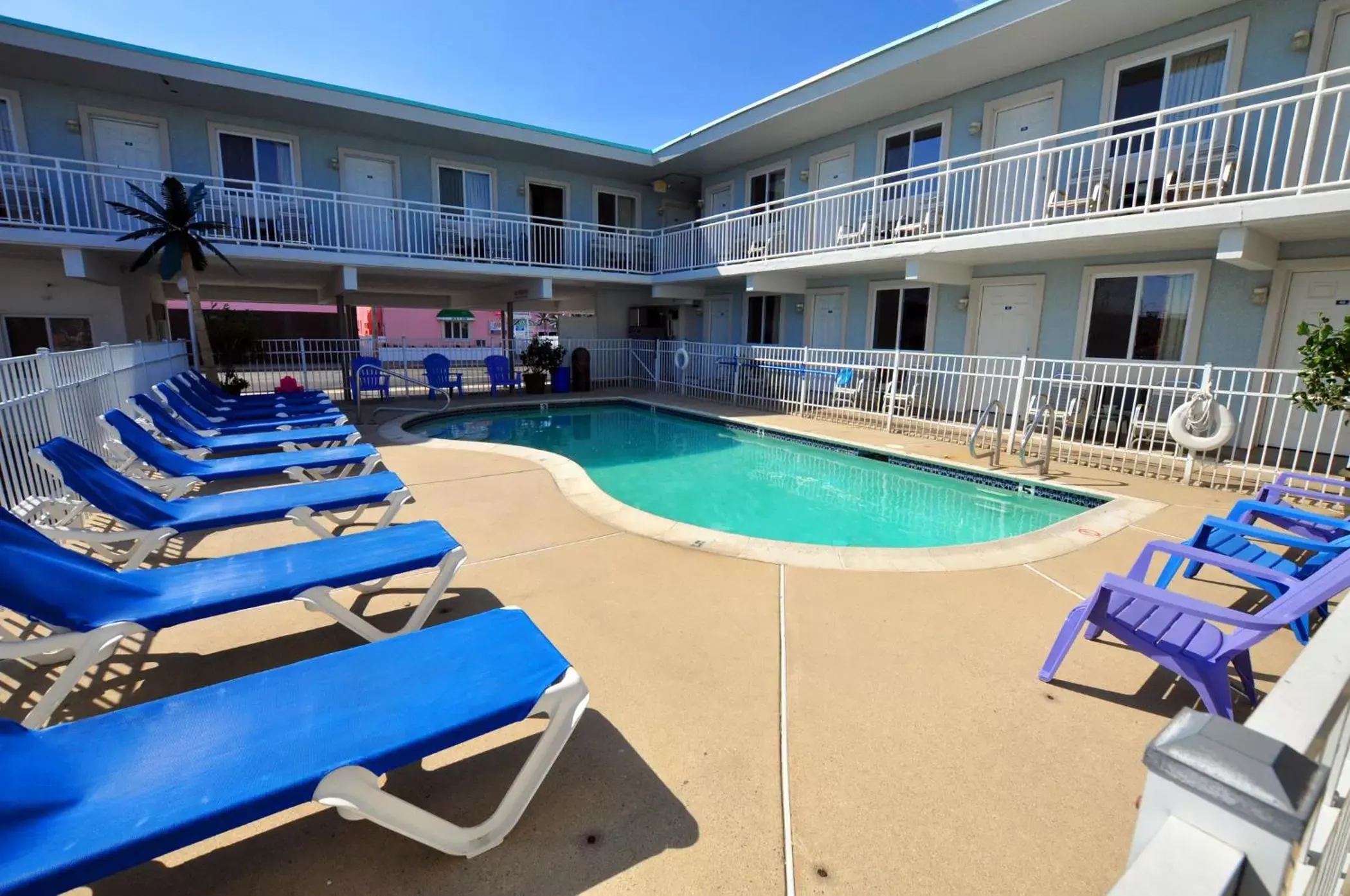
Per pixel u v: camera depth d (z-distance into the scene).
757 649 3.20
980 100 10.74
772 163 14.71
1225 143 7.20
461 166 14.52
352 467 7.12
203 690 2.01
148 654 3.07
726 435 11.39
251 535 4.92
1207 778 0.78
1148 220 7.41
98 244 9.80
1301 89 7.61
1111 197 7.80
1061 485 6.88
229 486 6.39
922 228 10.30
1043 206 9.83
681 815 2.11
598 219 16.89
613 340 17.06
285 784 1.62
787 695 2.80
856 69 10.65
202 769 1.66
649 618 3.54
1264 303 8.21
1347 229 7.07
